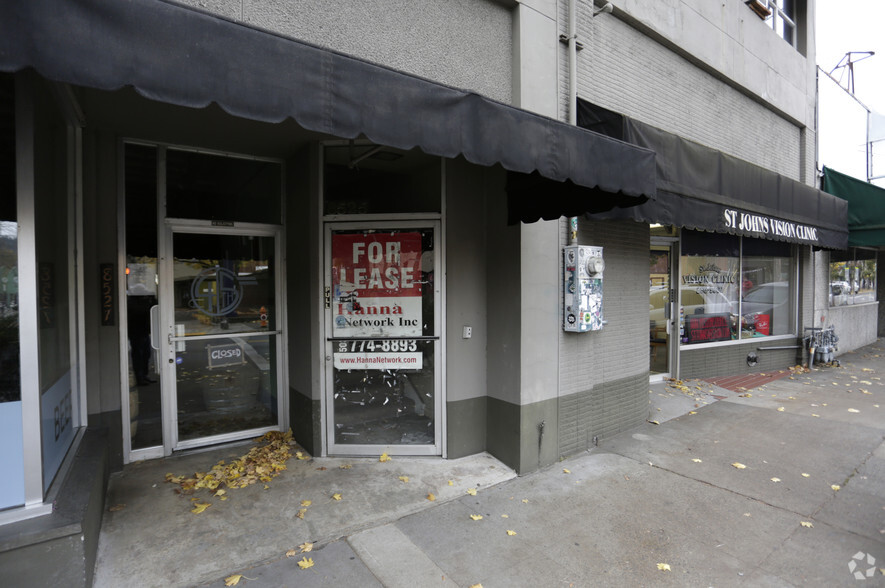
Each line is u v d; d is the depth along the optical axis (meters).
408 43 3.59
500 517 3.47
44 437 2.54
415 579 2.76
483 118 2.72
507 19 4.20
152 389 4.28
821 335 9.45
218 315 4.62
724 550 3.10
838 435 5.27
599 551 3.07
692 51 6.25
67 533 2.23
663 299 7.54
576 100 4.54
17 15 1.57
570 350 4.62
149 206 4.23
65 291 3.29
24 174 2.29
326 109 2.20
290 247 4.77
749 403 6.59
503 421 4.36
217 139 4.19
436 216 4.33
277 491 3.73
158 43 1.81
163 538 3.05
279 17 3.00
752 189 6.51
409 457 4.44
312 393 4.38
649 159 3.64
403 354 4.43
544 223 4.34
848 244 9.23
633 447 4.93
